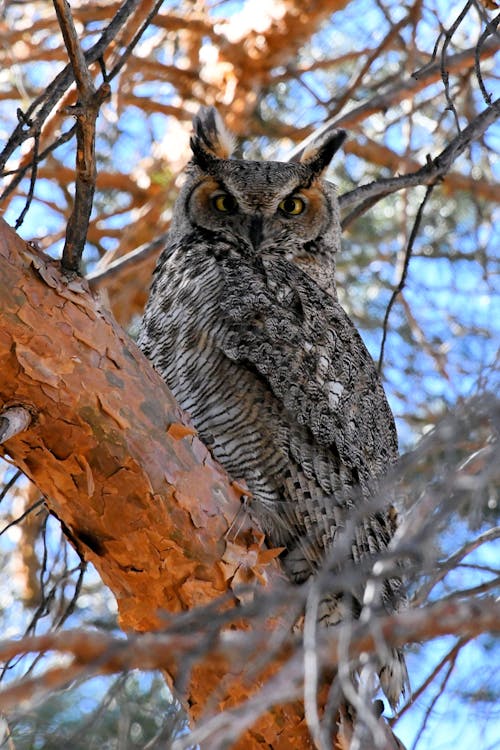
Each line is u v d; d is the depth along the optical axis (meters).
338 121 12.93
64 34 6.85
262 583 7.99
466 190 15.50
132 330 14.40
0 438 7.14
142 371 7.80
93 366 7.56
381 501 5.82
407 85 13.28
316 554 9.05
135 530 7.79
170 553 7.84
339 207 10.96
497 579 8.59
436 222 15.88
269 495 9.31
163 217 15.68
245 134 16.17
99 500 7.72
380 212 16.16
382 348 10.55
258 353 9.48
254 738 7.70
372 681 5.30
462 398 6.29
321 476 9.32
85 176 7.17
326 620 8.59
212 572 7.87
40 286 7.42
